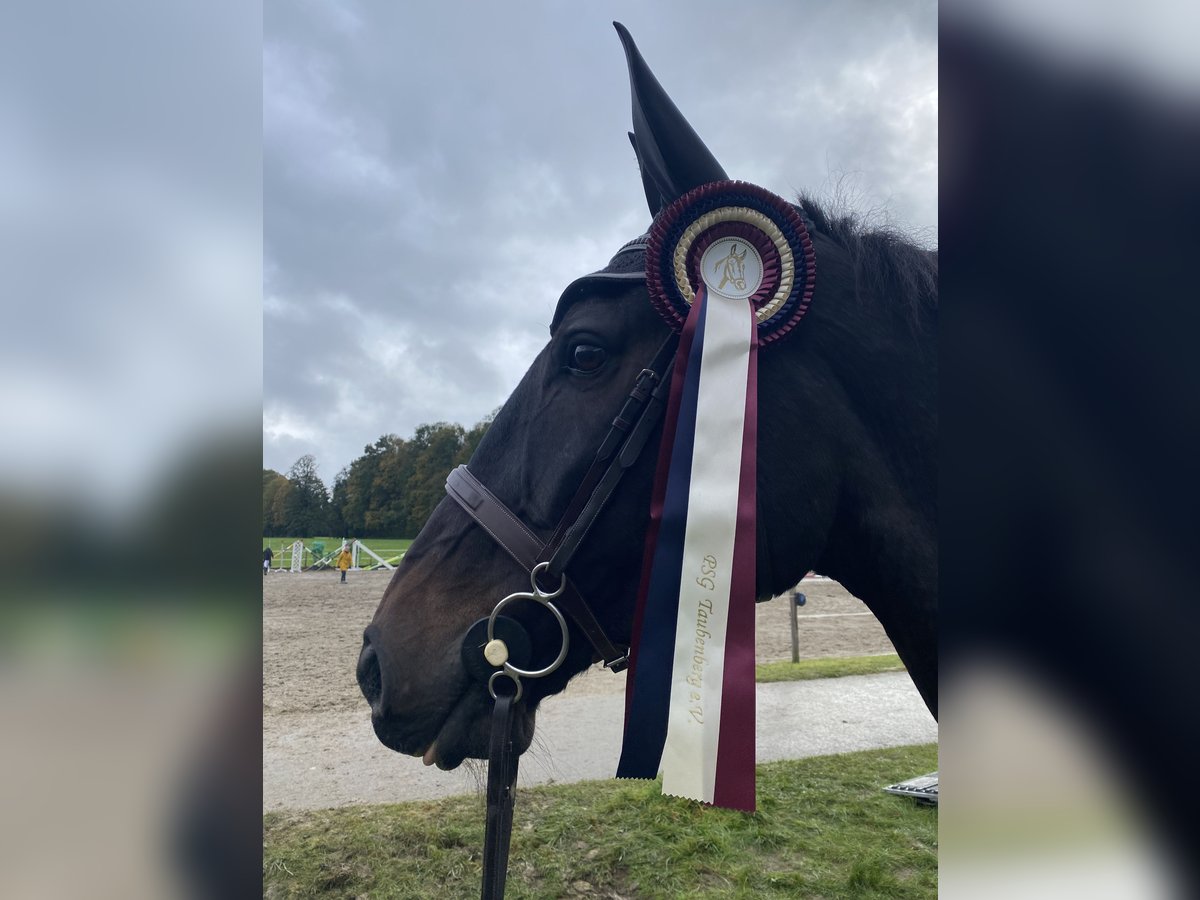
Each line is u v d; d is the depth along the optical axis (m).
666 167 1.38
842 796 3.39
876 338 1.26
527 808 3.20
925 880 2.56
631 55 1.38
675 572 1.18
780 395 1.25
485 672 1.27
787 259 1.26
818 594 14.61
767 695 5.53
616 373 1.29
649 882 2.54
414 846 2.78
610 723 4.75
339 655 7.08
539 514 1.30
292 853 2.72
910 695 5.51
